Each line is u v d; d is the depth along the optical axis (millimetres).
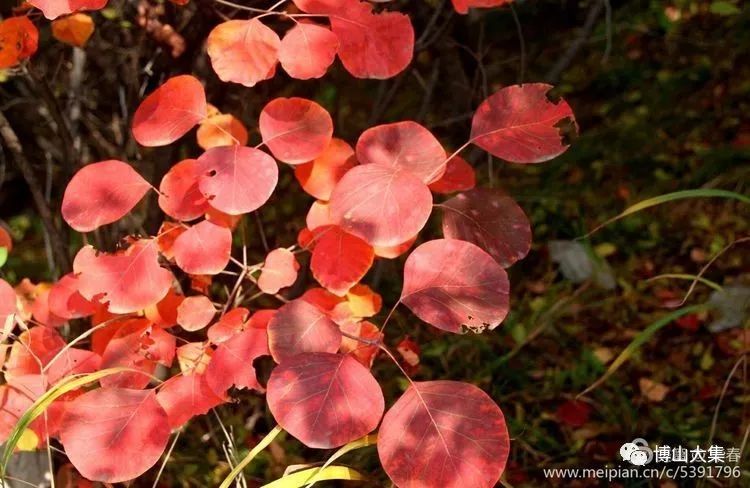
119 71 1283
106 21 1216
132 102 1228
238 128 911
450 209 869
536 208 1960
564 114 844
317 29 841
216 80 1140
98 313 934
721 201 1870
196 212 858
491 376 1467
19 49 911
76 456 812
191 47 1116
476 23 1346
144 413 827
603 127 2197
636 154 2080
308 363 791
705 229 1825
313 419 776
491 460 774
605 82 2307
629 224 1875
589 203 1960
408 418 784
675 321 1588
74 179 853
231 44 836
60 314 924
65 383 845
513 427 1324
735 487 1229
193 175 863
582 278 1760
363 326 878
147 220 1203
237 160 828
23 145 1469
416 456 776
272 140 853
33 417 823
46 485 1058
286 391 783
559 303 1657
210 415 1308
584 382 1461
